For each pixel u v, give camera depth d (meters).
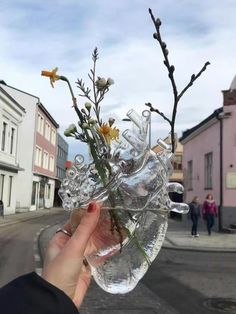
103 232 1.52
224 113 23.05
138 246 1.55
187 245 16.23
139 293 8.35
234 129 22.88
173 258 13.22
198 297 8.14
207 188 25.69
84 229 1.38
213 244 16.67
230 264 12.19
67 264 1.31
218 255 14.23
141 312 6.99
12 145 36.78
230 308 7.42
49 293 1.21
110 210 1.50
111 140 1.53
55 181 57.31
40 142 47.94
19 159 42.81
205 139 26.34
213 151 24.64
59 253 1.34
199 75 1.71
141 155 1.53
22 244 15.52
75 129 1.53
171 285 9.20
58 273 1.29
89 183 1.51
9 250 13.89
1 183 33.53
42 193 49.91
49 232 20.25
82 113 1.54
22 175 43.59
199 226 24.78
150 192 1.53
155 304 7.56
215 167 24.19
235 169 22.70
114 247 1.54
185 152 31.75
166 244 16.36
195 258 13.37
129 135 1.53
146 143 1.54
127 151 1.53
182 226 24.62
